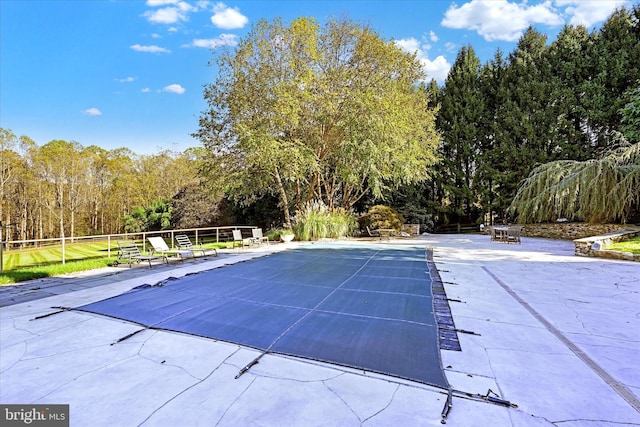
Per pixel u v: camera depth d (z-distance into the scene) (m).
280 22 11.93
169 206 21.08
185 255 8.24
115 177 28.39
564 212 11.60
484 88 18.03
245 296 4.43
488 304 3.95
